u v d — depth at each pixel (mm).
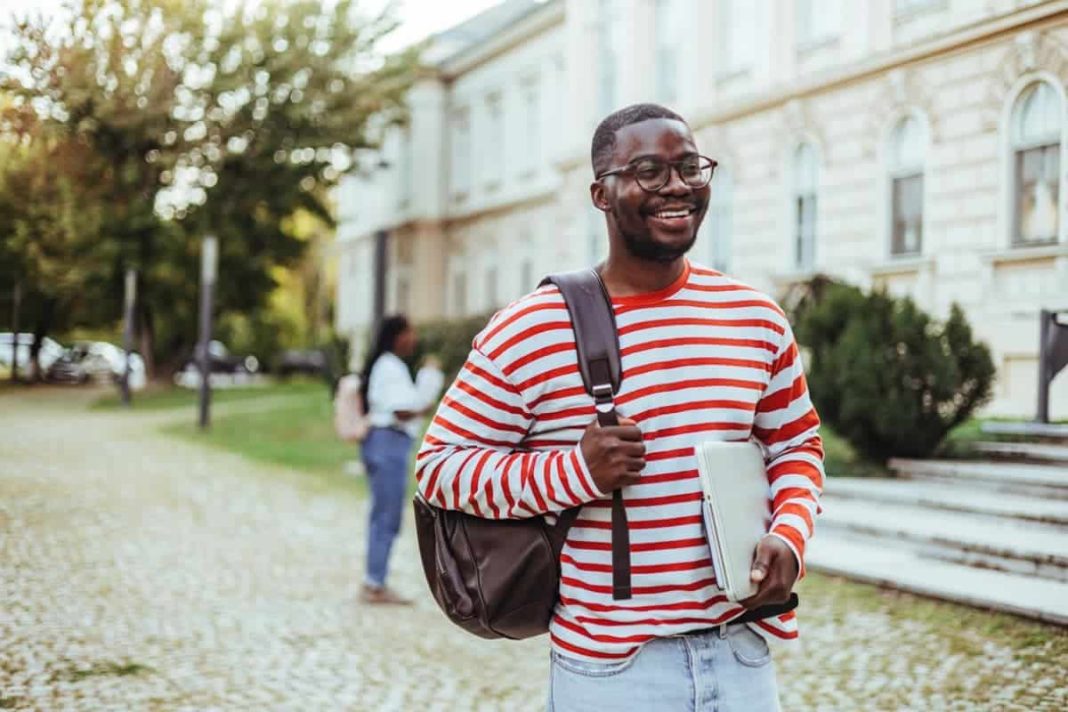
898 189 16422
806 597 7270
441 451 2387
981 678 5430
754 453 2363
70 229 10695
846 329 11469
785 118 18609
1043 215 13969
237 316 44438
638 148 2328
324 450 17312
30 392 33156
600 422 2281
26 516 10102
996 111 14492
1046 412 10703
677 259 2385
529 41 31078
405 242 37750
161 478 13508
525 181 31422
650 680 2287
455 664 5926
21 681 5316
